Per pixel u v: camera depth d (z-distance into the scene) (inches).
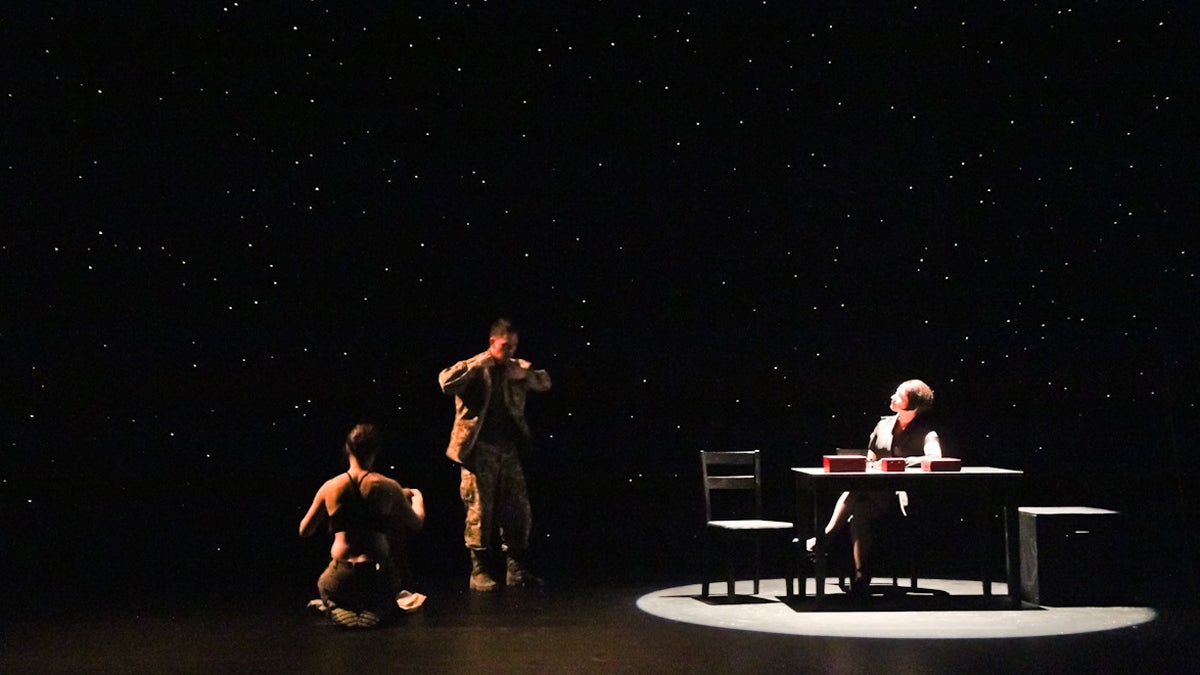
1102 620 242.4
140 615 254.2
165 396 360.8
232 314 354.9
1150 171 346.3
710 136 355.6
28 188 342.0
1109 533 261.4
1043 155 350.6
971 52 349.7
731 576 269.1
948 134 353.4
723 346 368.8
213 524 371.2
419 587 292.2
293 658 211.3
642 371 371.9
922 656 209.2
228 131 342.3
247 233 348.5
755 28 350.9
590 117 353.1
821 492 257.9
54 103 338.3
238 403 364.5
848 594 278.1
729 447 379.6
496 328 299.9
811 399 369.7
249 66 340.5
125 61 337.7
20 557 335.9
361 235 352.5
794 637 226.5
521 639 226.4
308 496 374.0
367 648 219.3
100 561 331.6
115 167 342.0
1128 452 360.5
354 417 368.8
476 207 354.9
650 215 358.6
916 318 361.4
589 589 288.2
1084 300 354.9
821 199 357.7
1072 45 345.7
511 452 298.2
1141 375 355.9
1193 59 340.2
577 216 358.0
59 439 361.1
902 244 358.6
